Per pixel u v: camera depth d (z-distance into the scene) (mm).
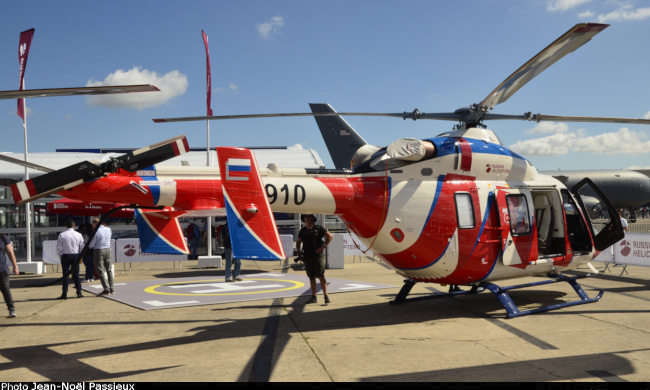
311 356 5348
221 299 9289
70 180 6113
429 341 5914
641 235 11445
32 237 19203
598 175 37219
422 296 8781
